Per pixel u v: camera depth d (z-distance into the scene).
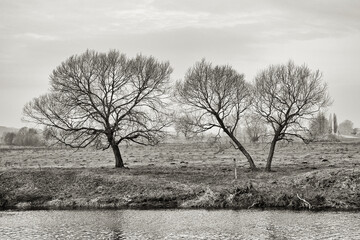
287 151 93.31
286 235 32.09
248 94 55.66
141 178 50.09
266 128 62.50
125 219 38.62
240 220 37.19
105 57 56.75
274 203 42.72
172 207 43.53
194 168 59.88
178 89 56.62
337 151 87.69
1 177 51.22
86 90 56.03
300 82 53.53
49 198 46.84
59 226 36.44
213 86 55.12
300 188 45.50
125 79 57.12
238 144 56.50
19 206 45.41
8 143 145.25
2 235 33.84
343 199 42.50
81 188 48.47
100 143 57.41
